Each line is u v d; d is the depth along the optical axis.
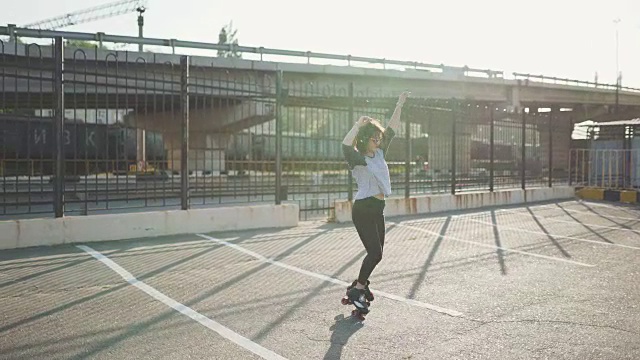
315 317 4.93
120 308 5.13
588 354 4.02
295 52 31.86
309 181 14.66
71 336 4.34
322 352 4.04
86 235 8.78
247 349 4.09
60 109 8.59
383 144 5.24
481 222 12.09
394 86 38.94
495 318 4.91
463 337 4.39
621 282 6.35
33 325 4.60
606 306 5.31
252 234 9.88
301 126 13.44
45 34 23.94
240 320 4.82
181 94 9.84
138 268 6.88
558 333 4.49
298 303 5.39
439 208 14.31
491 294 5.77
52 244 8.48
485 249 8.59
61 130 8.64
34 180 17.83
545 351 4.07
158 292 5.73
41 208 14.34
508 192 16.59
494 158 16.95
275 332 4.50
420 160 15.34
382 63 36.44
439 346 4.18
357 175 5.02
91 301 5.36
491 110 16.28
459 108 15.05
